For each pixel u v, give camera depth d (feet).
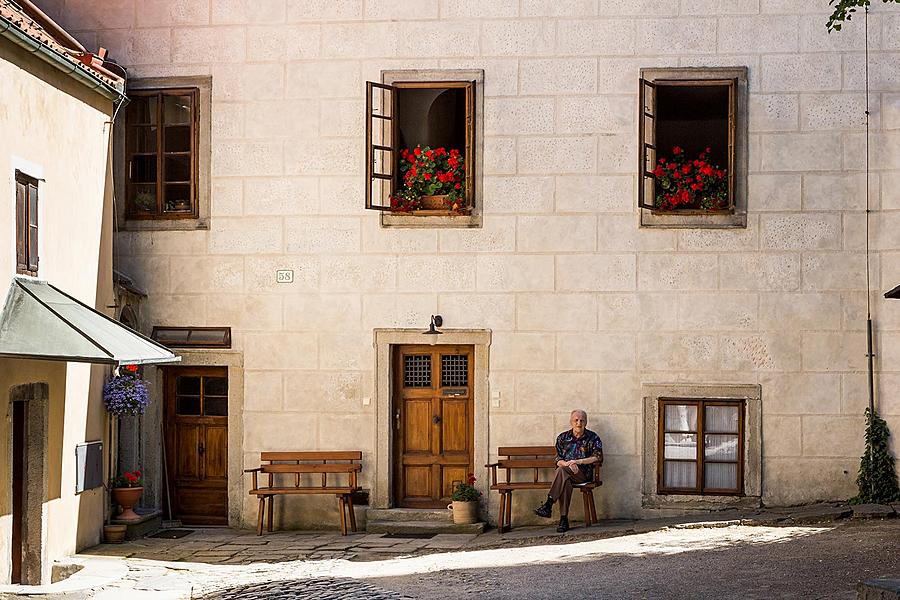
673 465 44.91
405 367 46.75
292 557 40.19
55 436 39.01
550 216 45.29
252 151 46.68
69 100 40.32
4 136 34.91
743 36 44.55
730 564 32.55
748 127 44.57
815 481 44.09
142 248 47.19
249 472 45.93
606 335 45.06
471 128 45.44
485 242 45.57
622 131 45.09
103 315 38.22
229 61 46.75
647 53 44.91
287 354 46.50
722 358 44.57
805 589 28.14
